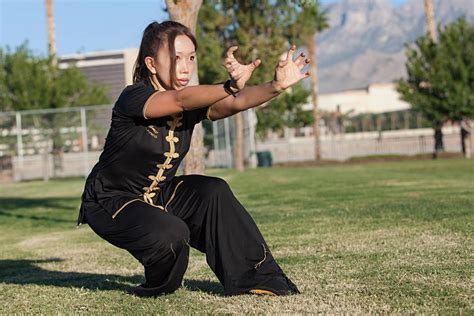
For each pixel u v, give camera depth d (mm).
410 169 23609
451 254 5969
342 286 4816
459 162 27047
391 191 14086
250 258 4457
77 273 6590
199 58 25328
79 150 29516
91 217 4262
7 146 29547
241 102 3887
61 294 5207
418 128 42719
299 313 4043
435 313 3932
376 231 7969
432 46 31172
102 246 8734
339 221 9297
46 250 8711
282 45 24766
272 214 10945
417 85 31469
